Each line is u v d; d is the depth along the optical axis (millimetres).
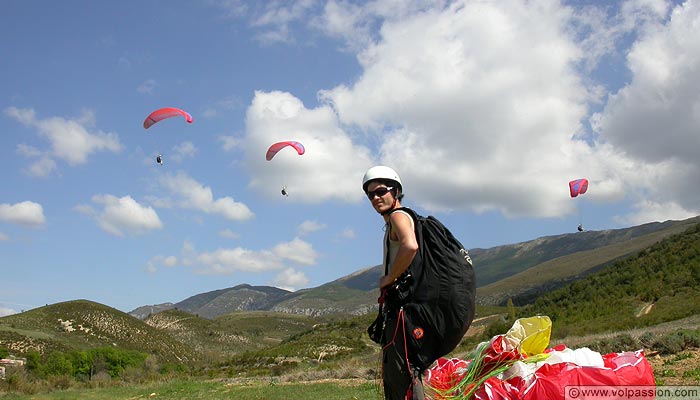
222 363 73438
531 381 4504
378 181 4484
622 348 15414
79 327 100250
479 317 77375
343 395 14805
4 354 71125
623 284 54250
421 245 4207
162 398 21812
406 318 4148
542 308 60094
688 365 10844
